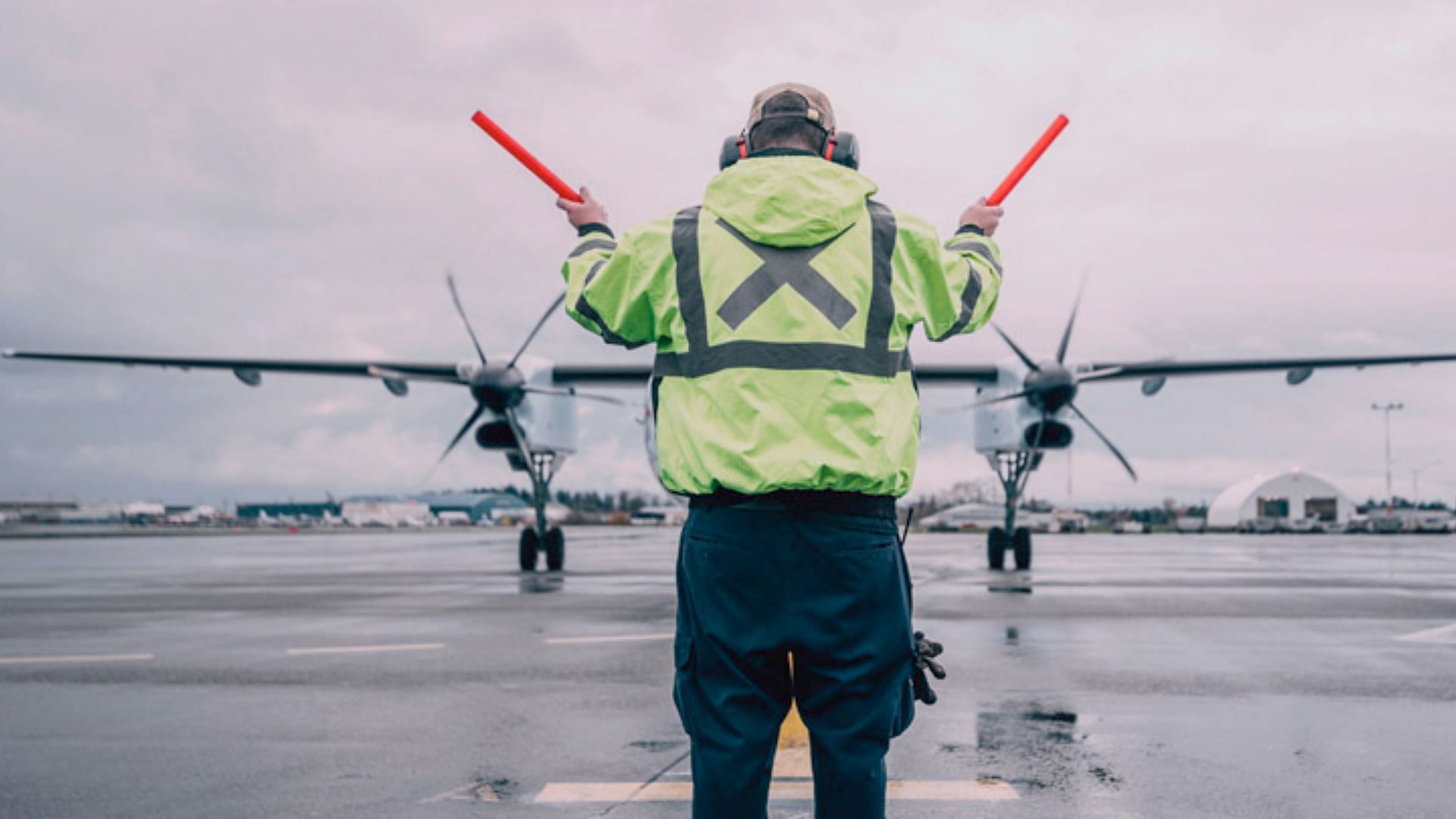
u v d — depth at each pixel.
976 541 45.19
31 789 4.64
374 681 7.12
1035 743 5.26
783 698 2.63
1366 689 6.62
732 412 2.46
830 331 2.45
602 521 122.62
